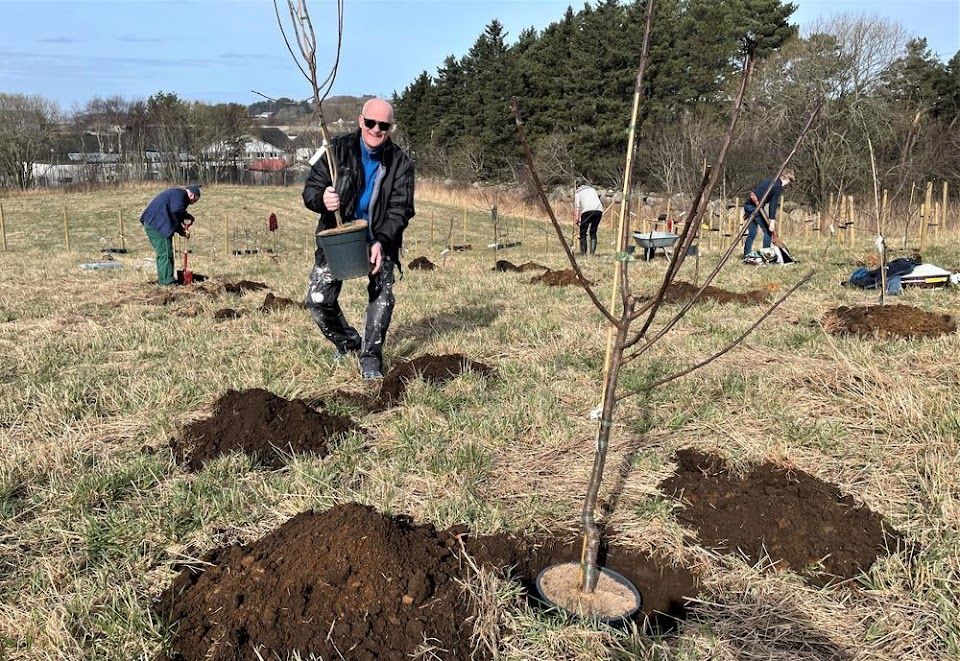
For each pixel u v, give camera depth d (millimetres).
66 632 2422
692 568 2928
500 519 3197
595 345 5984
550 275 9930
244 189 38875
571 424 4277
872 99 22375
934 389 4395
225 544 3055
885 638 2461
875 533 3043
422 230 24000
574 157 33000
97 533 3061
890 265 8531
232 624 2465
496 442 4031
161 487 3537
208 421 4180
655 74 32062
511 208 31750
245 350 5914
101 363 5598
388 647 2391
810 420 4207
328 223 4984
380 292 5043
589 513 2676
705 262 11969
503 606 2609
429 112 49875
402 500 3393
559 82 35406
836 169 22844
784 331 6254
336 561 2662
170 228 9523
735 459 3721
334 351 5738
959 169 23750
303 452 3930
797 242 14898
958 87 27312
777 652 2412
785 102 24438
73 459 3791
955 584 2650
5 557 2953
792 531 3049
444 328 6762
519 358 5695
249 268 12391
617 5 36375
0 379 5160
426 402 4605
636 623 2615
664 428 4188
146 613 2529
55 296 8688
